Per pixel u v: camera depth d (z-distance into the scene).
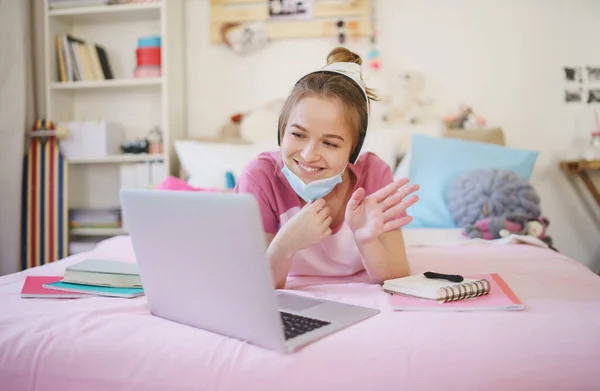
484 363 0.71
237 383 0.69
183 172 2.64
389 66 2.77
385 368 0.70
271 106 2.77
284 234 1.09
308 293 1.11
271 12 2.80
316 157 1.05
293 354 0.73
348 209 1.10
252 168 1.26
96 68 2.81
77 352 0.77
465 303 0.95
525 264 1.42
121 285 1.12
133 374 0.73
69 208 2.80
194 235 0.78
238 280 0.74
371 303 1.00
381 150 2.32
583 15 2.68
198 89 2.93
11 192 2.61
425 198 2.17
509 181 2.01
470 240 1.83
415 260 1.50
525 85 2.72
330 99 1.03
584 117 2.69
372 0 2.76
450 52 2.75
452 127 2.68
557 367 0.70
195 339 0.80
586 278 1.24
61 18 2.86
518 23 2.71
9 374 0.77
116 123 2.85
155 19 2.91
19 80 2.64
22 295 1.06
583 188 2.70
